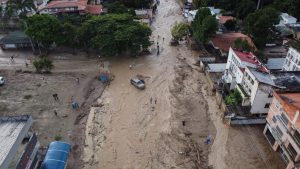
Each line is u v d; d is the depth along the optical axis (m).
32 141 38.81
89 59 75.06
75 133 50.84
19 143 35.69
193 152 47.47
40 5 95.19
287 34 89.12
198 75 69.25
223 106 55.66
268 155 46.53
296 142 40.59
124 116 55.56
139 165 45.25
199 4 106.38
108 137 50.59
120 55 77.44
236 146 48.44
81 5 89.06
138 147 48.59
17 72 68.69
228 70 63.16
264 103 51.31
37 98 59.41
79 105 57.94
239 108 54.31
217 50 78.69
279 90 46.28
